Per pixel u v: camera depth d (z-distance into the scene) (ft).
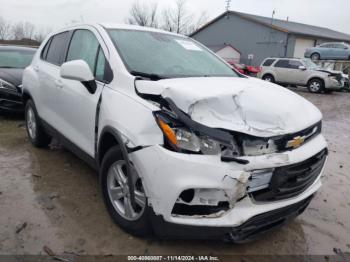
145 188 7.90
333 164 17.13
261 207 7.92
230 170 7.39
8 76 21.42
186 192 7.61
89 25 12.32
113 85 9.66
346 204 12.37
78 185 12.17
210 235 7.75
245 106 8.36
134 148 8.00
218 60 13.11
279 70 59.11
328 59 86.89
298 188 8.67
